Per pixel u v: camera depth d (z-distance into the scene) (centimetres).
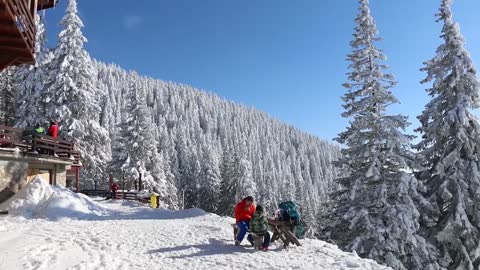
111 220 1777
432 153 2123
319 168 17875
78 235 1220
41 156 2183
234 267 892
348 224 2069
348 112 2200
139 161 4203
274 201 8506
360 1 2256
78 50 3259
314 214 6931
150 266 887
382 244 1844
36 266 820
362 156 2069
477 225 1930
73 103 3166
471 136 1998
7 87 3784
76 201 1973
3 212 1755
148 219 1844
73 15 3300
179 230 1362
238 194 6291
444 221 2002
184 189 8650
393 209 1900
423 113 2150
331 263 938
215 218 1792
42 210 1812
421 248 1838
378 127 2086
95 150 3334
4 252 921
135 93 4381
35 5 1675
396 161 2031
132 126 4281
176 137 13512
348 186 2209
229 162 6881
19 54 1562
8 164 1969
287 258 983
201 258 972
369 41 2208
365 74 2169
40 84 3155
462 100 2002
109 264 880
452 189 1988
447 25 2077
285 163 16850
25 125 3091
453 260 1947
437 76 2075
